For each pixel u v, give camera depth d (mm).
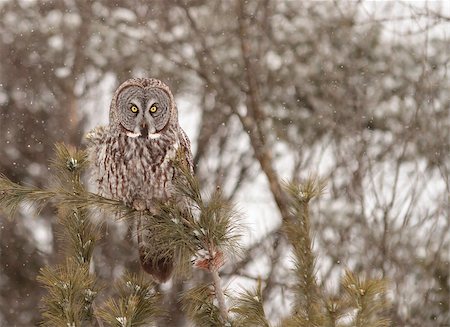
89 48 19391
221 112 19672
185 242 6953
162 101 9578
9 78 19625
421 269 13664
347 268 6531
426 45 15156
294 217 7195
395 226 13734
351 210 13828
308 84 18125
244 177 19000
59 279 7246
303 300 6930
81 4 19484
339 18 18000
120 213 7527
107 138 9523
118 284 7539
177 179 7160
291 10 18781
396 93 16641
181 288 14562
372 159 14922
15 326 17344
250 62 18094
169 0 19516
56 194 7461
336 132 15859
